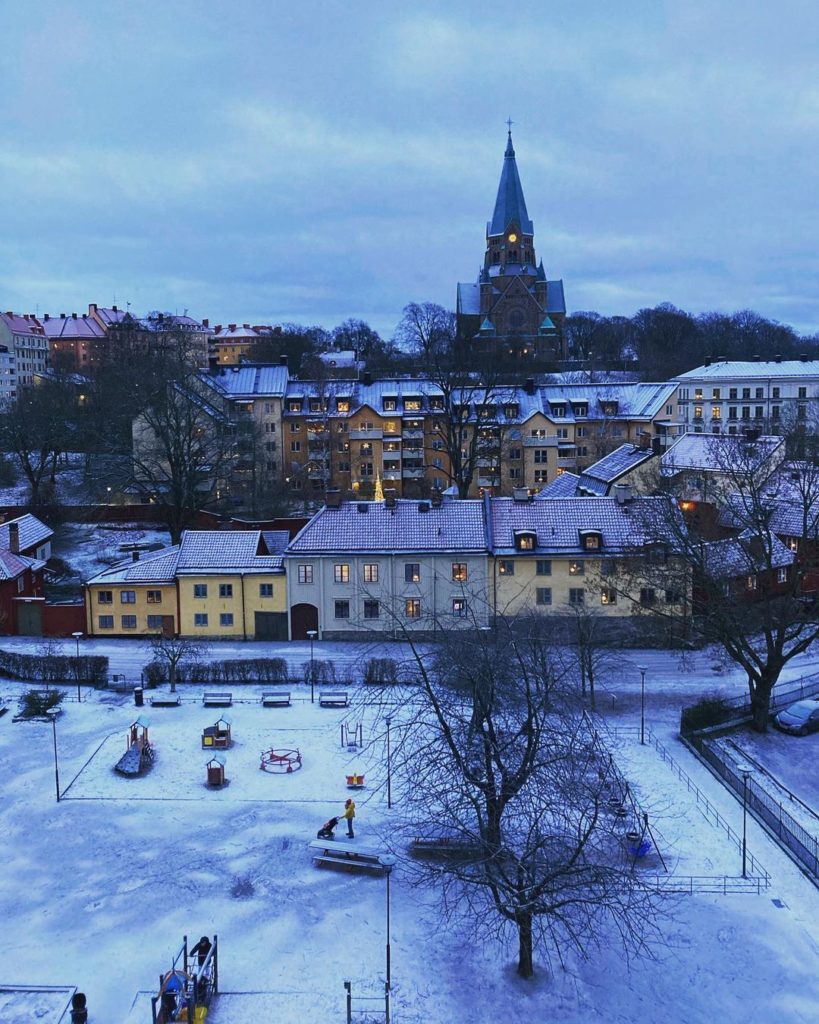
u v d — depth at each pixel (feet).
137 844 119.55
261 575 208.13
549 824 114.73
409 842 120.57
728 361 519.19
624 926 103.19
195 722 160.97
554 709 111.34
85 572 261.03
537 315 631.56
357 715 162.71
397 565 206.69
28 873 112.57
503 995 92.63
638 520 202.49
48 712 163.32
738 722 161.99
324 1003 90.68
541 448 355.97
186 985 88.07
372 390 376.89
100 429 327.67
